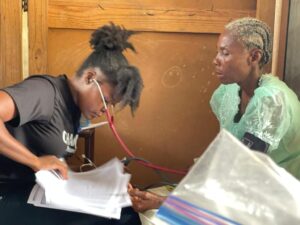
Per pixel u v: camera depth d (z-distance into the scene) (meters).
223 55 1.43
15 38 1.77
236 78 1.45
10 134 1.20
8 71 1.79
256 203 0.74
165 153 2.01
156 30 1.88
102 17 1.83
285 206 0.73
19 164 1.32
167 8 1.86
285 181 0.76
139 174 1.99
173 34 1.90
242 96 1.57
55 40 1.83
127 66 1.29
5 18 1.75
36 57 1.82
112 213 1.11
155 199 1.23
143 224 1.14
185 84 1.96
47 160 1.21
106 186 1.21
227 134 0.80
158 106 1.96
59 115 1.28
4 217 1.15
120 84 1.27
